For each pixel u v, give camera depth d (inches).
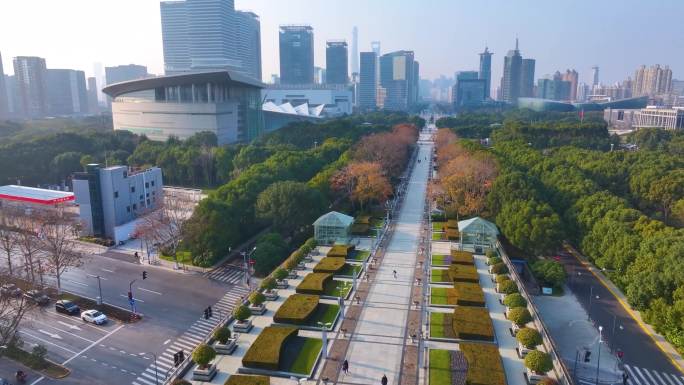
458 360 2162.9
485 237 3688.5
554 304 3181.6
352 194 4923.7
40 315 2876.5
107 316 2864.2
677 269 2459.4
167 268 3654.0
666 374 2407.7
